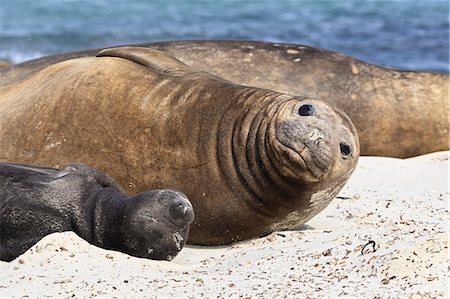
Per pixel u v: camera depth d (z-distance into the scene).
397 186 35.53
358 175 37.06
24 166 27.91
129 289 22.91
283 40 81.31
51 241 25.47
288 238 28.61
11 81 44.91
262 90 30.95
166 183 30.53
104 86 31.98
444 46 76.75
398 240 24.61
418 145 42.31
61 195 26.69
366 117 42.09
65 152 31.33
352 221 30.67
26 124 32.16
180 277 23.91
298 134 28.89
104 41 82.75
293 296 21.78
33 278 23.80
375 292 21.56
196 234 30.62
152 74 32.50
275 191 29.58
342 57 43.56
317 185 29.33
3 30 90.06
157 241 26.19
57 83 32.78
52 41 82.38
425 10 98.56
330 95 42.22
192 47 43.56
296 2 107.75
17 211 26.27
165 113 31.11
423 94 42.59
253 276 23.81
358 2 105.62
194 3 110.44
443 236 23.27
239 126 30.16
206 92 31.28
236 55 43.03
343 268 23.62
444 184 35.69
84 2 114.12
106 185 28.14
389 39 80.56
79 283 23.34
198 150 30.42
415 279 22.05
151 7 108.31
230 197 30.02
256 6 106.06
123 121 31.25
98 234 26.48
